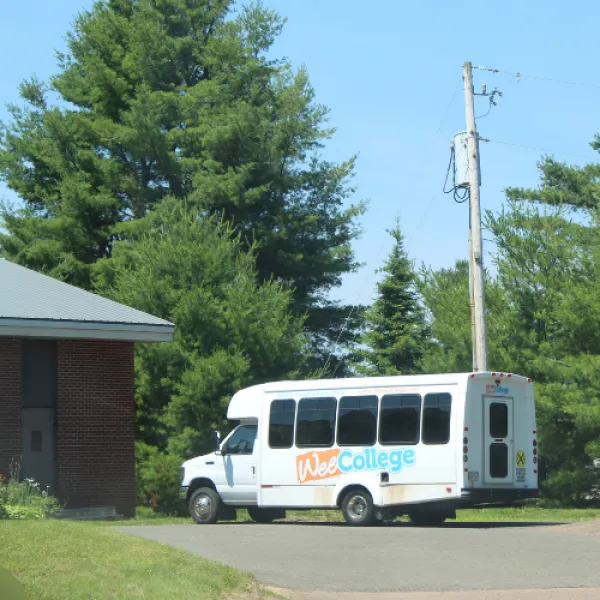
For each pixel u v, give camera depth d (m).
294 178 56.59
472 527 24.56
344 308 59.47
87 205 53.28
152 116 52.47
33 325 29.84
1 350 30.20
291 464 26.39
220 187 51.66
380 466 25.03
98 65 54.47
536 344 35.66
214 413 37.91
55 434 31.39
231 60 56.00
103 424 32.12
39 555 14.14
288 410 26.73
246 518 33.41
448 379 24.53
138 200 54.19
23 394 31.12
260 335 39.81
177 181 54.53
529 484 25.27
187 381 37.66
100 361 32.28
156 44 54.78
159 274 40.19
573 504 34.91
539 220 36.81
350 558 17.72
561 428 34.69
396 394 25.17
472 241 31.67
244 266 43.03
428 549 18.80
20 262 53.97
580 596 13.93
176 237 41.75
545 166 56.12
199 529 23.36
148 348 38.41
